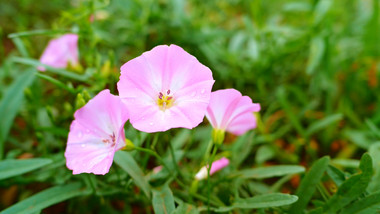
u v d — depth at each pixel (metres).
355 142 0.24
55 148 0.23
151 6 0.28
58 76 0.26
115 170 0.20
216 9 0.35
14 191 0.23
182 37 0.28
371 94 0.28
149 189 0.19
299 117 0.26
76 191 0.19
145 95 0.17
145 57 0.17
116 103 0.17
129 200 0.21
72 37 0.23
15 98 0.22
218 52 0.28
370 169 0.17
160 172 0.20
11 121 0.22
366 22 0.30
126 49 0.28
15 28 0.35
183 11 0.27
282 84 0.29
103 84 0.22
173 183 0.21
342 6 0.33
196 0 0.33
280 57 0.27
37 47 0.33
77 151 0.17
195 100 0.17
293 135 0.26
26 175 0.21
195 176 0.19
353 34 0.31
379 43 0.28
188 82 0.17
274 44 0.27
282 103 0.24
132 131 0.20
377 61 0.28
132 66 0.17
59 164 0.20
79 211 0.22
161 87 0.17
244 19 0.27
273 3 0.38
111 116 0.17
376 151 0.20
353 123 0.26
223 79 0.28
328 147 0.25
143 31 0.28
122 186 0.20
